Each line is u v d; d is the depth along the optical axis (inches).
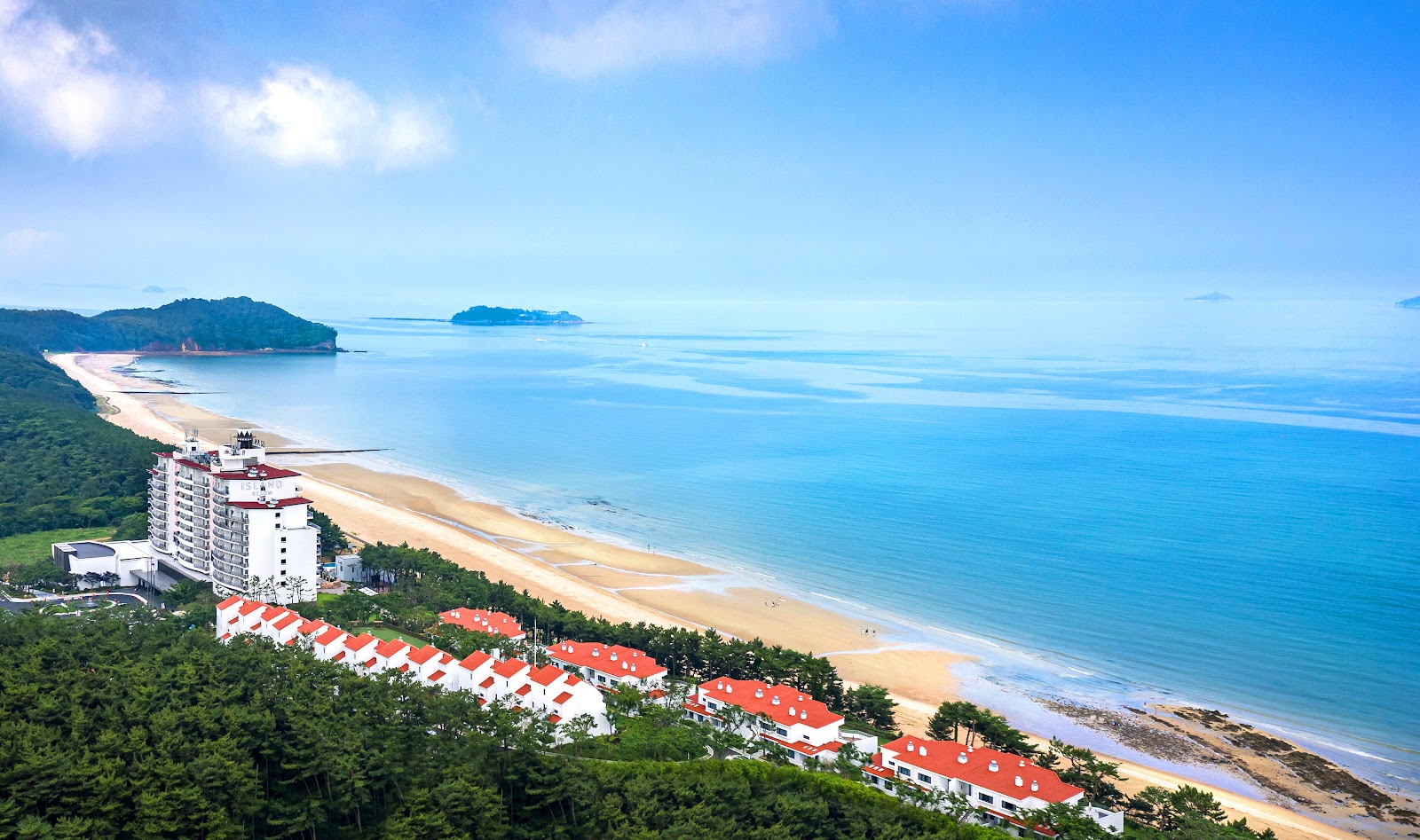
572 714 6008.9
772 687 6589.6
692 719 6461.6
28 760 4232.3
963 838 4800.7
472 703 5659.5
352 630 7667.3
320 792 4768.7
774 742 6053.2
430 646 6870.1
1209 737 7007.9
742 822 4842.5
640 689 6658.5
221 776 4439.0
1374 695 7755.9
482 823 4510.3
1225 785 6323.8
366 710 5285.4
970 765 5541.3
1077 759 6294.3
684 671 7514.8
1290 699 7677.2
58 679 5172.2
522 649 7258.9
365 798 4665.4
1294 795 6210.6
